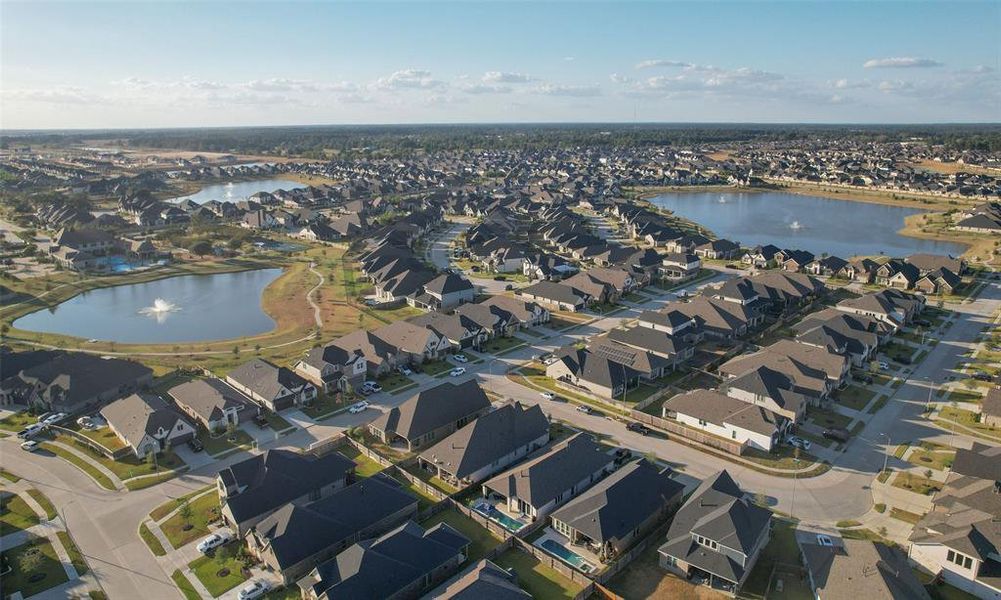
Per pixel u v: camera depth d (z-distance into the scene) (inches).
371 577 1925.4
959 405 3307.1
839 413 3230.8
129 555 2190.0
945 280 5383.9
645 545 2247.8
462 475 2596.0
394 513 2365.9
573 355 3686.0
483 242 7342.5
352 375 3612.2
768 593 2005.4
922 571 2107.5
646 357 3725.4
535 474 2486.5
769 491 2561.5
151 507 2468.0
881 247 7573.8
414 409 2999.5
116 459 2815.0
